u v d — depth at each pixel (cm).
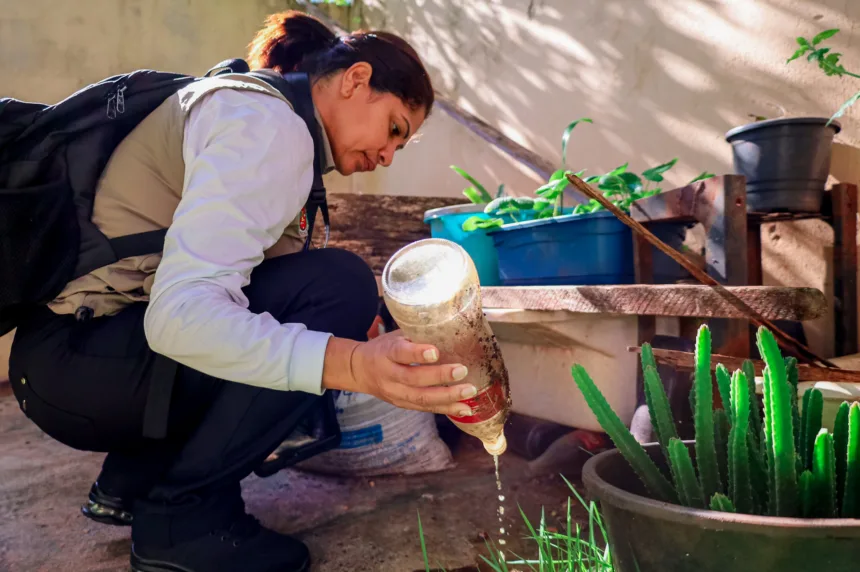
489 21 351
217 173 95
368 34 127
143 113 115
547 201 214
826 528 65
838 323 194
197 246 91
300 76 123
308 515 153
